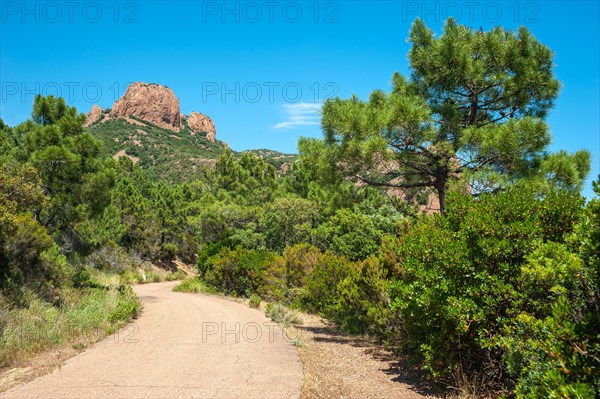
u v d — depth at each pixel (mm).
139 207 47031
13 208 12586
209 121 194625
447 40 11906
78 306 12422
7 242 11547
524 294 5156
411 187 12906
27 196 13844
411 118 10930
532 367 4289
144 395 5699
